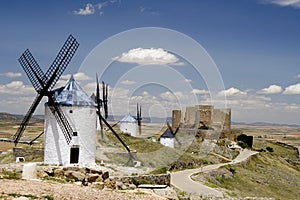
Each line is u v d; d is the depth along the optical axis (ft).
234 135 348.38
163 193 101.96
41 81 112.27
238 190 184.24
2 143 193.98
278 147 404.16
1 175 87.92
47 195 67.46
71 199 68.44
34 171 93.50
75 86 112.06
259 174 245.45
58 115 107.55
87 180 93.35
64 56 113.50
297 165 328.49
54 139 107.55
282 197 201.16
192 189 131.34
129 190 95.25
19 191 68.08
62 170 95.40
